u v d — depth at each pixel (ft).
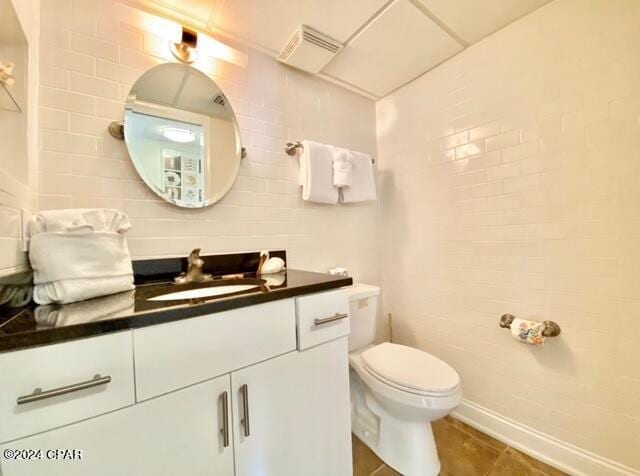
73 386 1.66
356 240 6.04
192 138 4.01
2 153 2.57
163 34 3.84
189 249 3.96
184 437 2.10
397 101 6.12
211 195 4.13
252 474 2.46
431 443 3.82
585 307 3.69
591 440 3.64
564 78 3.82
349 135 6.04
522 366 4.28
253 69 4.67
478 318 4.82
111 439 1.81
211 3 3.75
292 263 5.03
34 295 2.31
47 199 3.03
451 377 3.68
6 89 2.54
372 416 4.47
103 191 3.36
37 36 3.00
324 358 3.06
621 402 3.43
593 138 3.60
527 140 4.18
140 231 3.59
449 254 5.24
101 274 2.59
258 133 4.69
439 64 5.28
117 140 3.47
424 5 3.92
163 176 3.75
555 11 3.88
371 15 4.06
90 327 1.74
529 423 4.20
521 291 4.27
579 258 3.73
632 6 3.32
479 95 4.72
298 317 2.85
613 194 3.46
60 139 3.12
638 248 3.31
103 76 3.41
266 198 4.75
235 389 2.38
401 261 6.11
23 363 1.57
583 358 3.71
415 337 5.85
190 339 2.15
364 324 4.92
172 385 2.06
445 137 5.24
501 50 4.43
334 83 5.79
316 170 5.04
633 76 3.32
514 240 4.34
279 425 2.66
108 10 3.47
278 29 4.27
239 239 4.42
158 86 3.78
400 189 6.11
